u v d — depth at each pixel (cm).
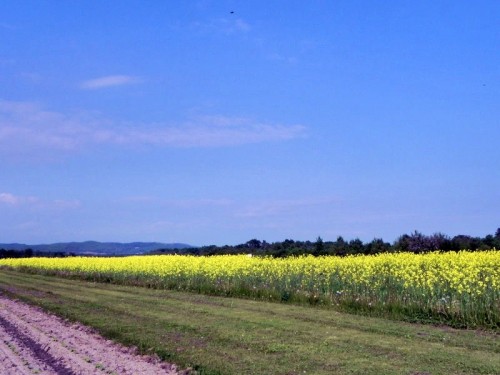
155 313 1975
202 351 1299
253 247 5506
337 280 2300
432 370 1100
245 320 1766
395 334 1502
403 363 1159
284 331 1552
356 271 2338
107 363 1245
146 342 1426
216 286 2772
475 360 1179
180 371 1148
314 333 1517
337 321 1736
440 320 1727
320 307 2116
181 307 2148
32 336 1622
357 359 1199
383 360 1188
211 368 1145
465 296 1708
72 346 1451
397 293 1977
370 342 1386
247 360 1203
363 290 2108
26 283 3828
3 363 1264
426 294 1856
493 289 1695
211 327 1627
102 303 2359
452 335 1490
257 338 1445
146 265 3719
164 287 3197
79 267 4722
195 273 3064
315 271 2441
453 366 1132
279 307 2130
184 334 1525
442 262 2261
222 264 3045
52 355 1346
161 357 1279
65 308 2212
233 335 1488
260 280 2648
